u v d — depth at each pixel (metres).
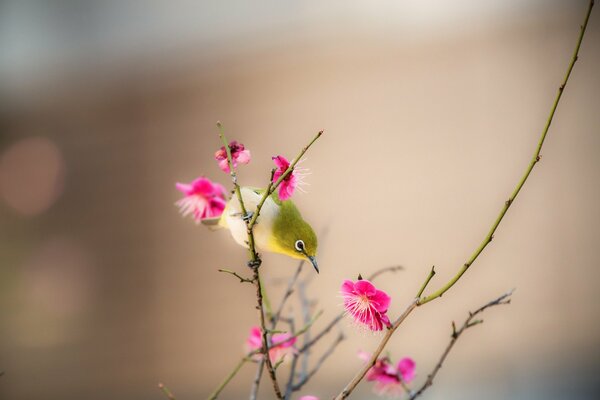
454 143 12.80
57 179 14.97
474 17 12.90
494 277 12.34
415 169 12.84
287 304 10.50
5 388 13.76
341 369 11.11
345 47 13.49
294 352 5.07
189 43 14.54
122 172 14.61
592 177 12.34
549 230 12.37
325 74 13.50
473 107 12.81
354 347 11.19
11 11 15.73
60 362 13.98
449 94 12.91
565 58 12.54
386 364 5.04
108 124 14.84
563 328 12.06
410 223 12.70
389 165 12.95
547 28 12.61
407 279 12.50
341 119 13.29
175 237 13.99
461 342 11.95
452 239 12.57
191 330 13.56
